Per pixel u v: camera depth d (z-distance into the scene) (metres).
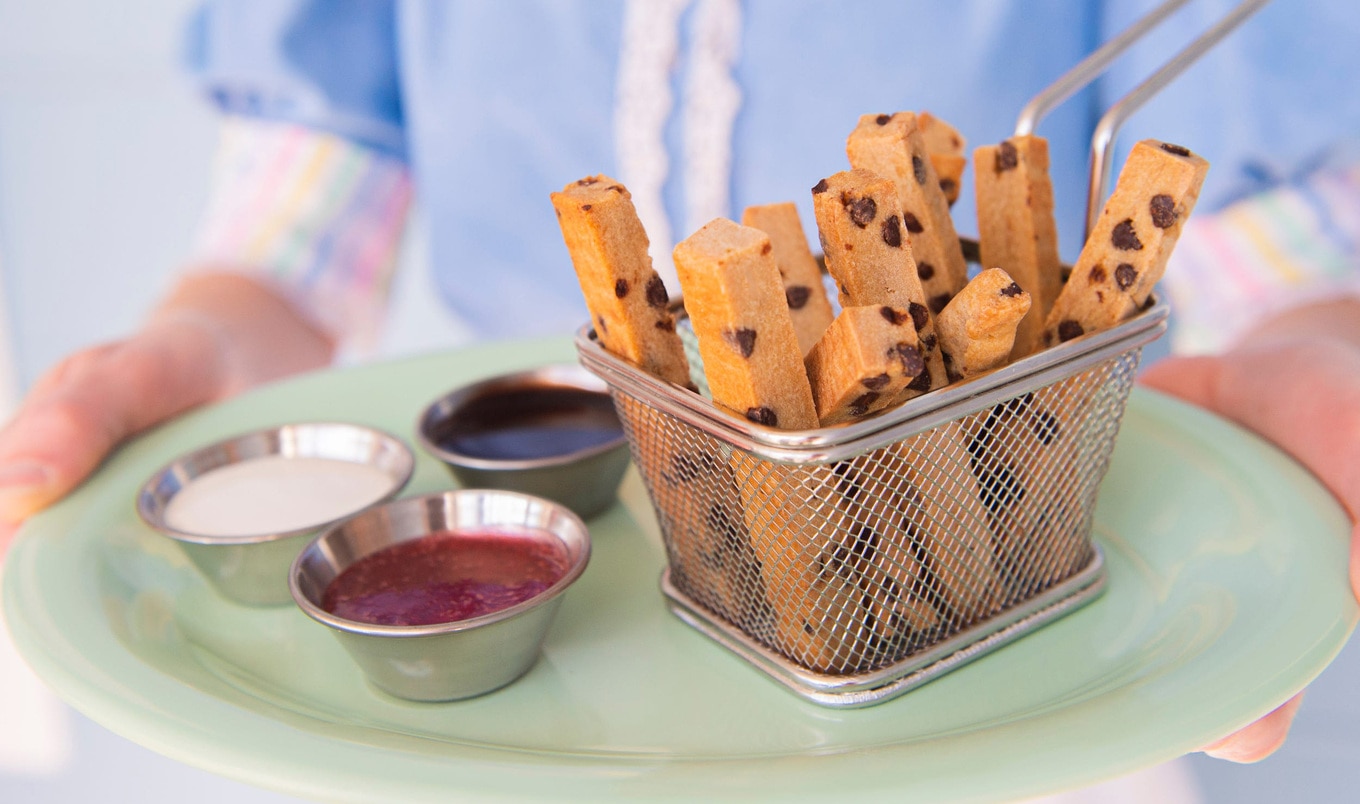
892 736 0.55
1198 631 0.57
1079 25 0.81
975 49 0.80
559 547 0.60
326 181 0.93
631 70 0.83
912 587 0.56
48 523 0.64
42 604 0.60
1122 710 0.54
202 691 0.56
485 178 0.89
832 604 0.56
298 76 0.92
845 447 0.54
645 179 0.84
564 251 0.90
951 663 0.57
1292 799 0.77
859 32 0.81
